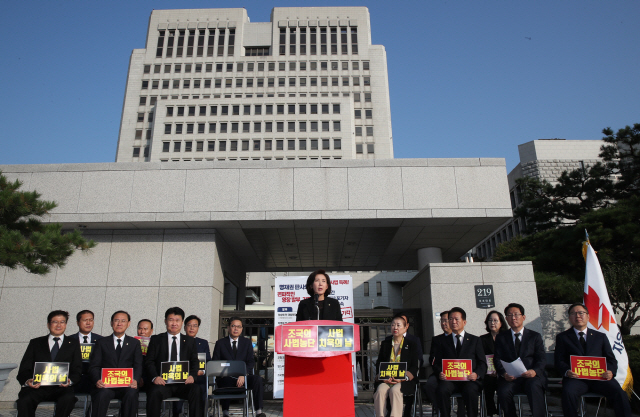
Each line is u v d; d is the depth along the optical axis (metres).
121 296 10.38
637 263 12.62
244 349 7.46
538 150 38.84
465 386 5.91
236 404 9.54
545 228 19.77
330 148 54.69
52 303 10.32
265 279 43.00
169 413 6.36
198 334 10.12
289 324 3.75
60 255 7.78
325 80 58.06
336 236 12.33
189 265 10.61
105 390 5.82
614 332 7.38
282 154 54.53
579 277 13.98
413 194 10.39
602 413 7.85
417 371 5.88
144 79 57.78
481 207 10.30
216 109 56.03
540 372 5.88
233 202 10.34
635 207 13.78
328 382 3.96
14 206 7.65
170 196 10.39
